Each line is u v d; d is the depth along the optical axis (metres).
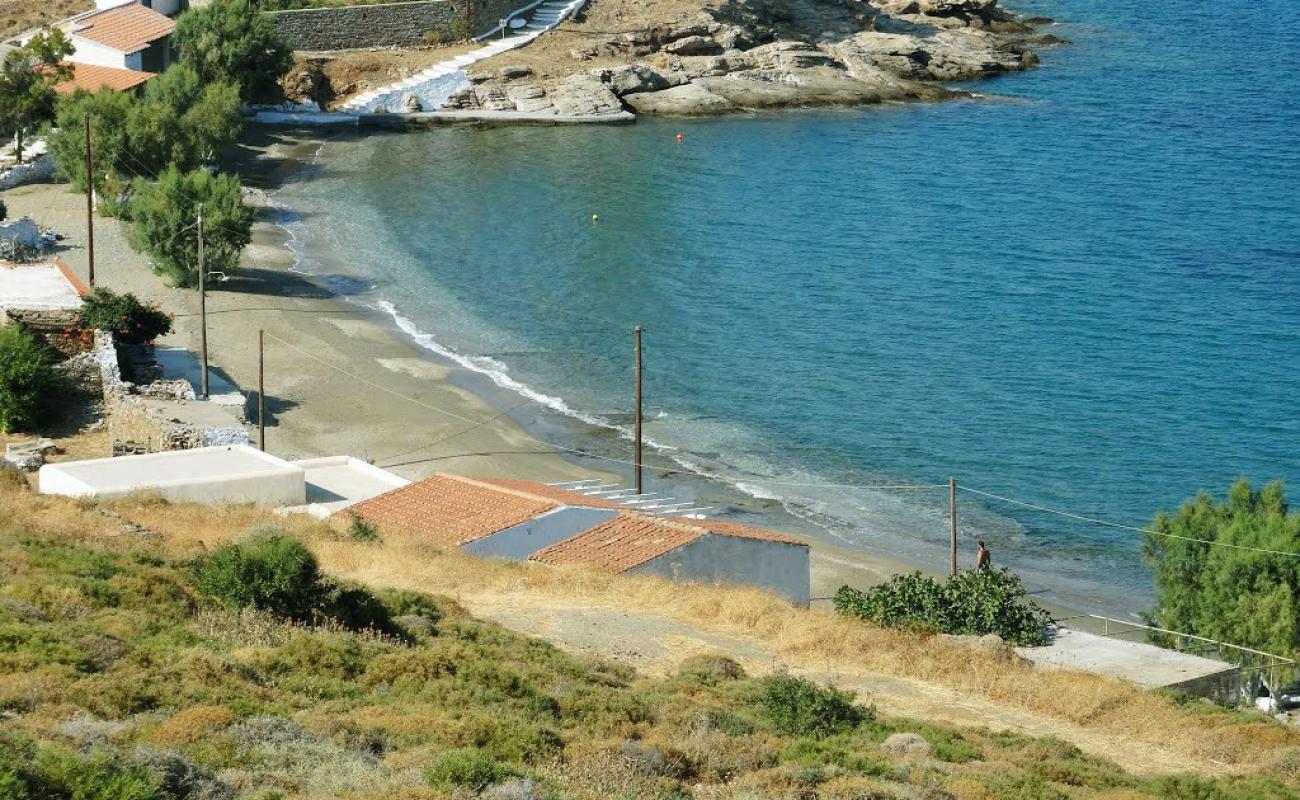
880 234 97.50
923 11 151.62
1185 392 72.25
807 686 33.25
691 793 25.91
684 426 67.75
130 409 57.62
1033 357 76.94
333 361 72.88
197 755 23.38
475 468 61.53
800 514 59.44
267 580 33.56
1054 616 51.62
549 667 33.12
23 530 36.03
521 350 76.69
